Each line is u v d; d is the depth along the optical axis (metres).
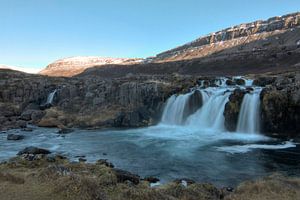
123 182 23.67
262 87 54.72
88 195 17.28
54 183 18.88
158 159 35.53
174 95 63.28
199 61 176.12
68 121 64.88
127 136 51.12
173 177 28.70
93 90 75.50
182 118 59.78
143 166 32.62
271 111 46.41
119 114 63.41
